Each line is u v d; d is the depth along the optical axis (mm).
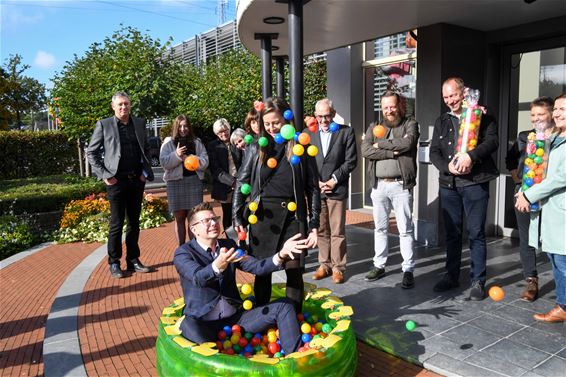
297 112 4277
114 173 5266
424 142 6156
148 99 11766
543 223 3662
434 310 4086
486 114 4188
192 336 3031
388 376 3105
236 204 3529
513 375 2971
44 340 3809
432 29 5898
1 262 6598
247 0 4641
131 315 4359
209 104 13688
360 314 4055
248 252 3492
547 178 3520
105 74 11531
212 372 2629
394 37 8367
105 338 3867
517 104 6480
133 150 5457
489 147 4078
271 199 3412
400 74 8359
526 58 6316
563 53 5953
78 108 12156
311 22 5648
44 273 6000
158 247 7133
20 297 5094
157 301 4723
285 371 2580
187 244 3268
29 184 13352
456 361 3174
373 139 4902
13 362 3576
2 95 22141
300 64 4262
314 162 3578
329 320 3414
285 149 3428
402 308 4160
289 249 3031
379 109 8898
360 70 8953
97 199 9555
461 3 4934
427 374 3098
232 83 13211
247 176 3488
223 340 3221
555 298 4301
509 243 6277
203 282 2977
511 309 4062
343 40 6734
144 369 3340
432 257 5746
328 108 4730
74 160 18031
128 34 12016
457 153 4211
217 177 6715
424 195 6293
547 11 5305
